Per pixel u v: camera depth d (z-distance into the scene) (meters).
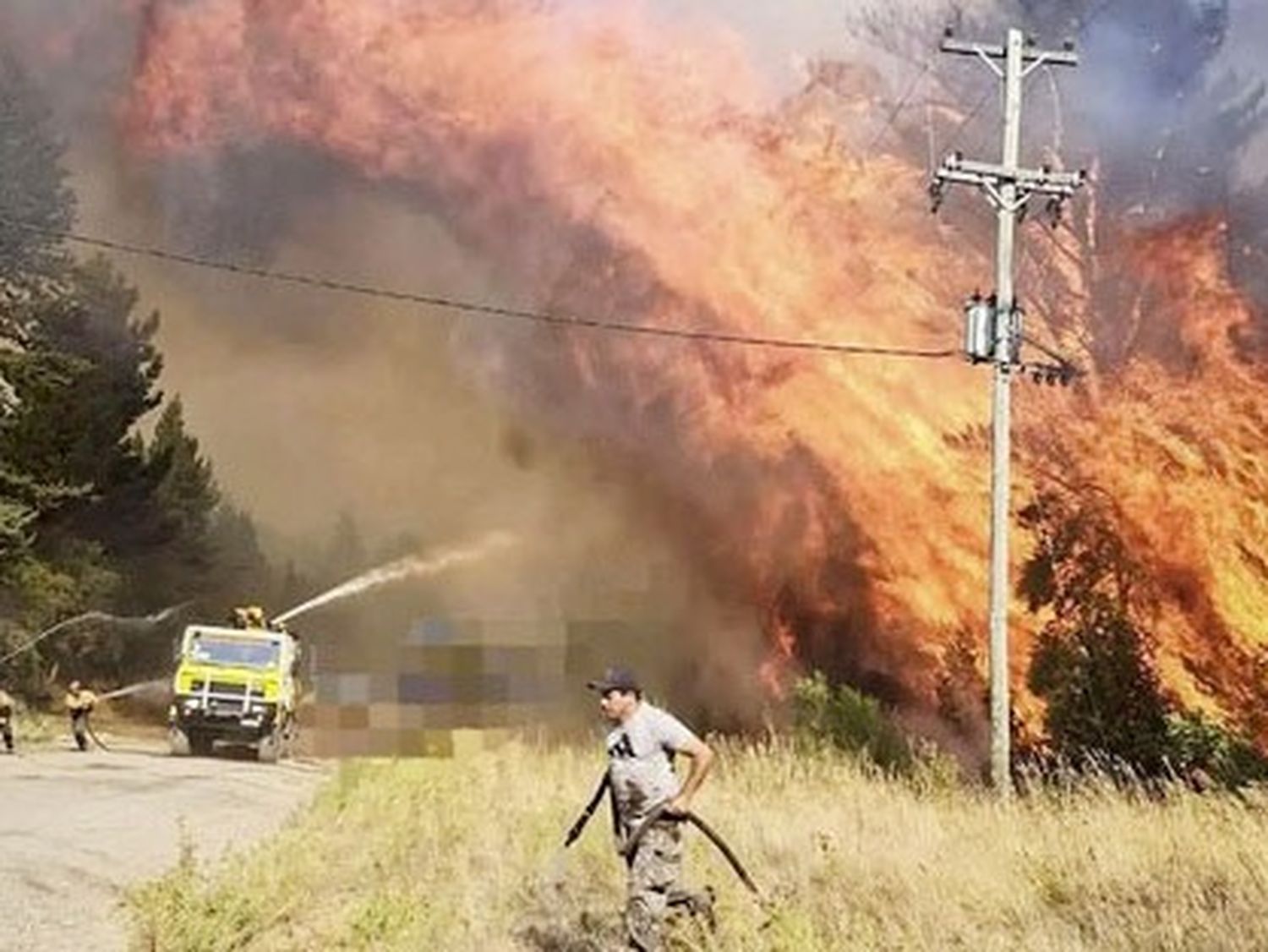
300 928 9.36
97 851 12.10
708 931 8.30
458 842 11.94
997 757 17.48
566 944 8.92
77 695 27.45
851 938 8.49
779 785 15.65
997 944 8.52
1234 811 11.75
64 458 39.78
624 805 8.53
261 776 20.27
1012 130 19.53
